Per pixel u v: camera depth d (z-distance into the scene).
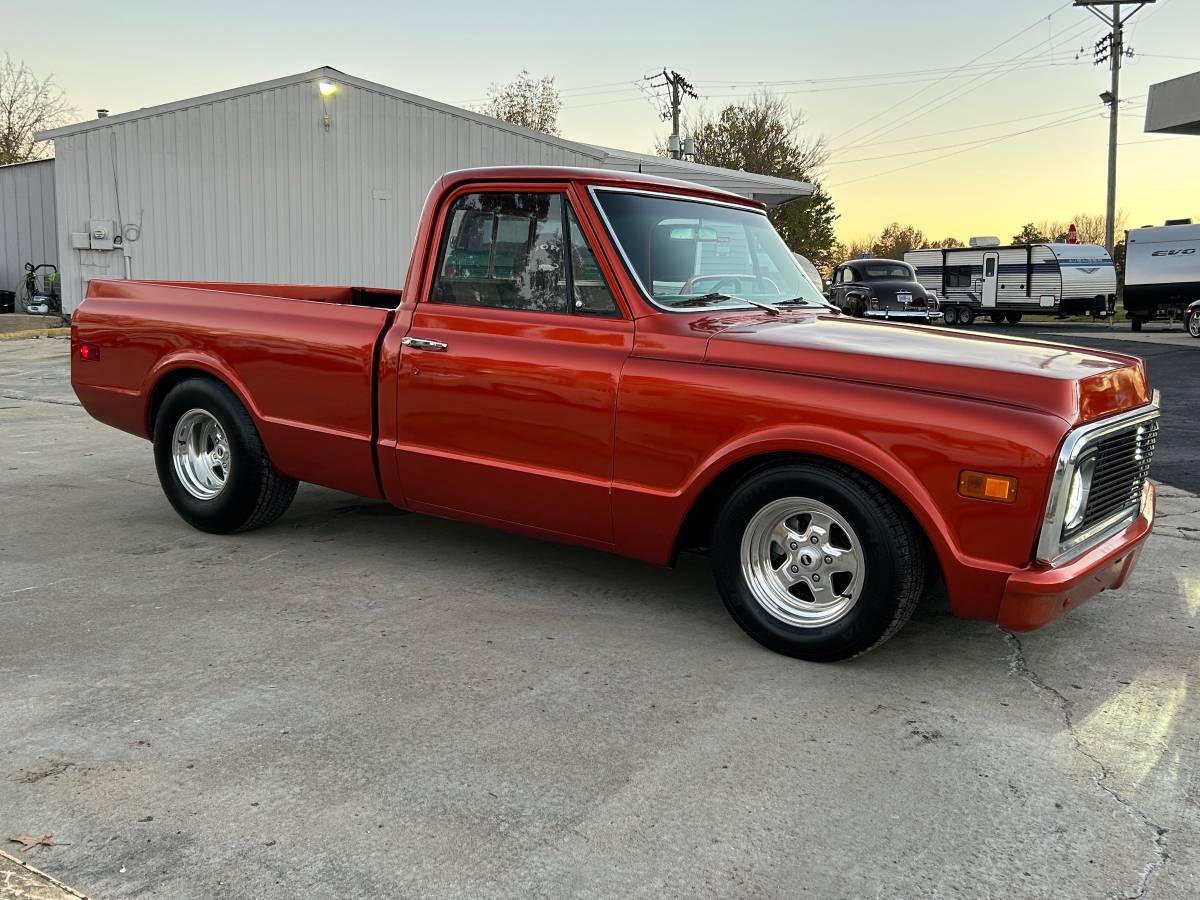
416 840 2.60
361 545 5.34
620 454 4.02
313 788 2.84
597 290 4.16
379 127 20.84
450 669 3.71
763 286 4.71
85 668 3.64
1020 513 3.30
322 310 4.91
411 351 4.55
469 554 5.21
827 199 55.41
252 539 5.43
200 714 3.29
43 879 2.35
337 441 4.84
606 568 5.03
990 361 3.57
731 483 4.02
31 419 9.66
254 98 20.19
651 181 4.45
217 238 20.33
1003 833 2.70
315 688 3.51
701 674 3.71
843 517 3.63
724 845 2.61
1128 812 2.82
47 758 2.97
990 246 32.78
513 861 2.52
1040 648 4.06
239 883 2.40
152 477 6.98
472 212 4.50
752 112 55.25
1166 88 18.66
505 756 3.05
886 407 3.50
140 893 2.35
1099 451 3.55
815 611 3.83
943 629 4.27
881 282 24.36
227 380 5.14
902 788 2.92
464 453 4.45
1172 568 5.20
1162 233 26.41
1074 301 30.80
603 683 3.61
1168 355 18.17
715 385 3.80
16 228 24.19
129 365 5.59
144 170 19.77
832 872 2.51
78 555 5.07
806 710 3.42
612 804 2.79
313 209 20.75
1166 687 3.70
